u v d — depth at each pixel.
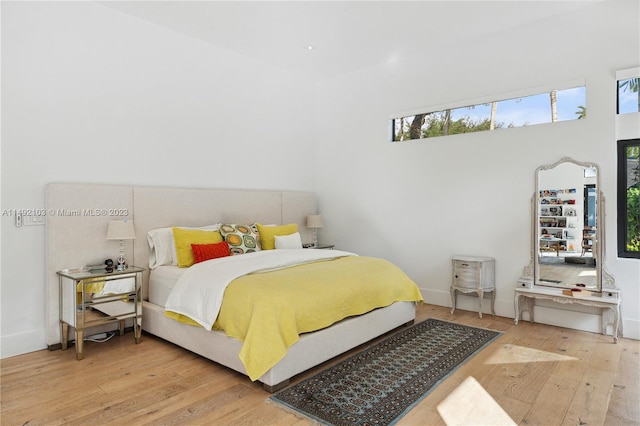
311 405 2.39
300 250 4.11
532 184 4.18
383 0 3.64
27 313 3.32
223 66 4.84
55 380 2.75
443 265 4.85
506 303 4.35
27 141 3.32
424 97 4.98
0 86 3.17
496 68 4.40
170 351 3.33
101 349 3.39
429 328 3.93
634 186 3.66
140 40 4.06
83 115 3.66
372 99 5.50
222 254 3.94
